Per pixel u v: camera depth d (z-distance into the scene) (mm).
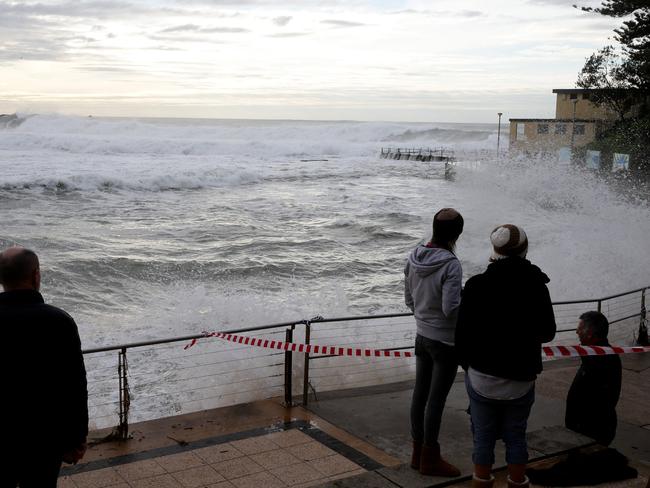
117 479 4168
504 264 3447
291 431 5023
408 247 22234
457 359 3830
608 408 4758
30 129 94438
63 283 15016
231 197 34906
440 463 4156
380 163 69000
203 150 72062
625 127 48844
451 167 50531
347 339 9953
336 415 5395
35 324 2865
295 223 26625
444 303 3852
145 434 4941
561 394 6324
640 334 9352
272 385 7434
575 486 4172
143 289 14953
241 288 15273
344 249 21422
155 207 29719
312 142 94250
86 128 98438
